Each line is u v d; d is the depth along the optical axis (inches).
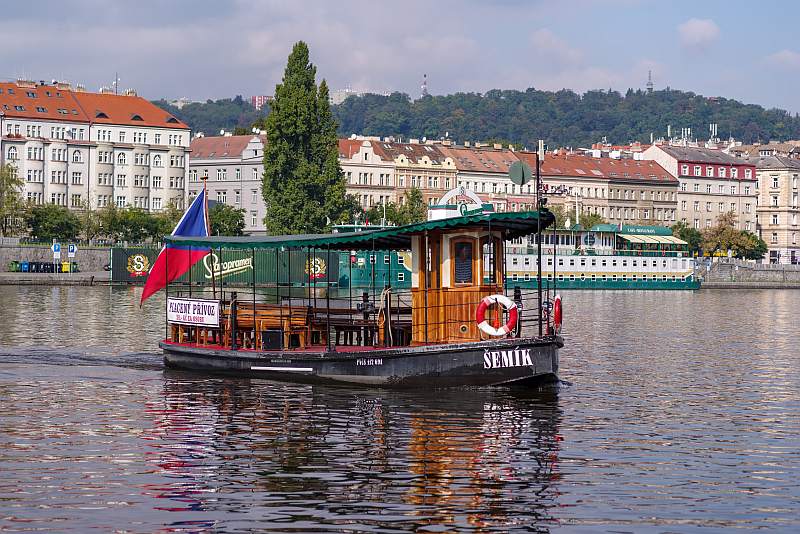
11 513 1198.3
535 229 2049.7
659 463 1450.5
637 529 1171.9
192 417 1713.8
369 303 2218.3
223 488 1296.8
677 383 2230.6
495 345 1895.9
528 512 1221.1
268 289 6053.2
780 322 4306.1
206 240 2199.8
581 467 1419.8
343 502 1247.5
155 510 1212.5
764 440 1612.9
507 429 1644.9
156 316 3929.6
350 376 1982.0
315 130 7057.1
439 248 1980.8
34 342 2920.8
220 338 2255.2
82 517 1187.3
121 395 1927.9
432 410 1779.0
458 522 1185.4
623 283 7859.3
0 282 6461.6
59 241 7864.2
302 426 1644.9
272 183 7071.9
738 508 1248.2
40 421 1680.6
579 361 2635.3
